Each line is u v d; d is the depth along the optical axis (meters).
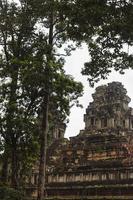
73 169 66.06
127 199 55.25
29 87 37.12
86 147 69.25
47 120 37.47
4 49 41.22
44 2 38.56
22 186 42.28
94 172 62.44
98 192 59.53
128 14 25.78
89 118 75.38
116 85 75.94
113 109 73.25
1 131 37.88
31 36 40.53
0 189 36.44
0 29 41.06
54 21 39.38
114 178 59.75
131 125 74.81
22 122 36.25
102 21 26.58
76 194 61.75
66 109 38.47
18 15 40.62
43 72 35.59
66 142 74.06
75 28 28.14
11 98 37.75
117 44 28.47
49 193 64.62
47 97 37.22
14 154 38.91
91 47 29.58
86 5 26.12
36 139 37.97
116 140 66.62
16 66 38.38
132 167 58.81
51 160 71.00
